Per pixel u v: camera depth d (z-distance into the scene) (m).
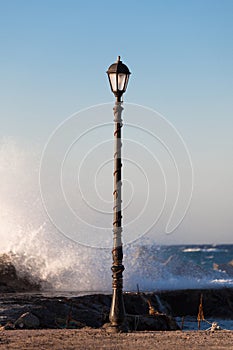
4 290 40.72
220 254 147.25
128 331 23.94
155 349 20.06
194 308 40.66
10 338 22.31
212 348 20.33
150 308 31.09
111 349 20.03
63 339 22.03
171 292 40.84
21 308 28.52
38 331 24.42
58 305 28.97
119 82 22.88
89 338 22.25
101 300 32.72
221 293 41.19
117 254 23.75
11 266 42.25
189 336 23.08
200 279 46.59
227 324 36.44
